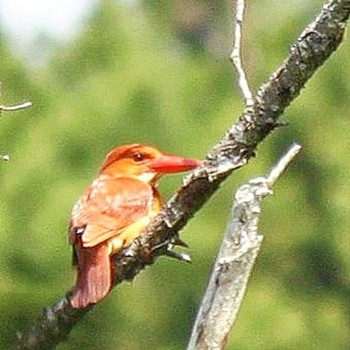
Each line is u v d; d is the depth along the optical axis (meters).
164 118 27.16
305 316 27.48
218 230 25.45
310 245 28.28
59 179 24.69
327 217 28.47
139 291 24.47
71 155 25.48
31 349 9.82
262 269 28.17
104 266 9.81
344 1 8.53
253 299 26.75
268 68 28.67
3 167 24.64
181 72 28.23
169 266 24.91
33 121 25.58
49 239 22.25
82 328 21.95
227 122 27.41
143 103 27.00
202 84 28.06
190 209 9.17
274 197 28.27
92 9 28.62
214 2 33.78
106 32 28.27
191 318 25.17
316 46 8.62
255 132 8.84
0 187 24.27
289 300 27.72
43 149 25.03
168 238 9.42
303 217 28.41
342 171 28.69
